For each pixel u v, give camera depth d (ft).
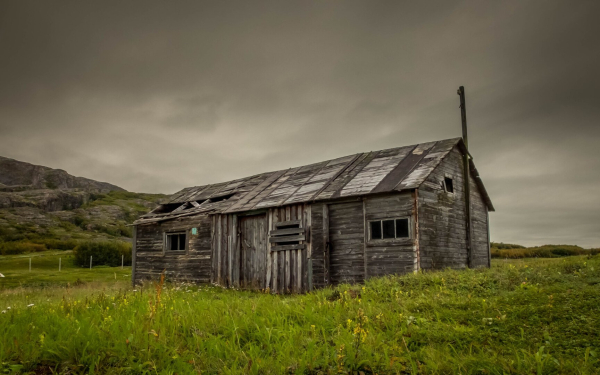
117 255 139.33
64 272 106.93
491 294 25.85
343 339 17.89
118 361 16.57
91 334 18.45
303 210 50.80
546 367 14.83
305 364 15.97
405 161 49.78
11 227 245.65
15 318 22.97
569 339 17.39
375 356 16.39
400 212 43.06
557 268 31.86
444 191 48.78
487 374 14.74
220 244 59.98
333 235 48.08
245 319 21.40
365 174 50.60
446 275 31.99
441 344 17.88
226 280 58.18
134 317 21.34
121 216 335.47
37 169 488.02
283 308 24.53
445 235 47.52
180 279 64.85
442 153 48.14
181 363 16.02
